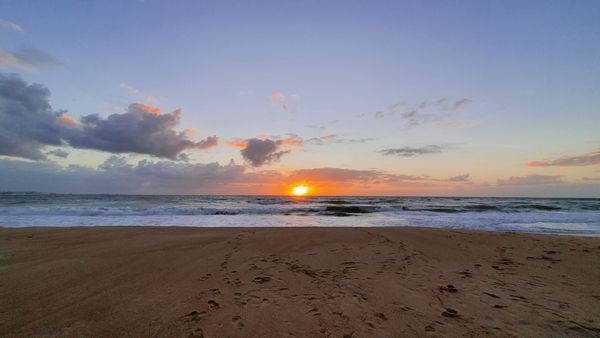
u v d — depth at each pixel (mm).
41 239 8328
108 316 3398
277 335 2979
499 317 3463
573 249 7629
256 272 5289
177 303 3803
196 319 3332
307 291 4301
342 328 3141
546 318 3443
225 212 20828
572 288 4551
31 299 3910
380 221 16281
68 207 21953
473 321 3348
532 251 7363
